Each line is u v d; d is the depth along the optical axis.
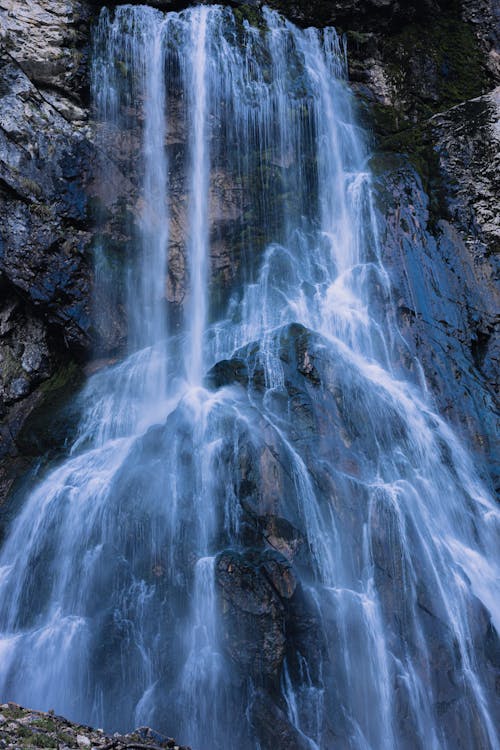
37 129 13.20
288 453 9.48
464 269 13.74
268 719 7.90
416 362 12.19
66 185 13.20
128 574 9.21
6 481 11.70
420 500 10.02
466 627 9.09
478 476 11.34
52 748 5.96
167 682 8.42
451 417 11.83
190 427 9.98
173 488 9.55
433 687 8.55
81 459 11.33
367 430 10.52
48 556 9.98
